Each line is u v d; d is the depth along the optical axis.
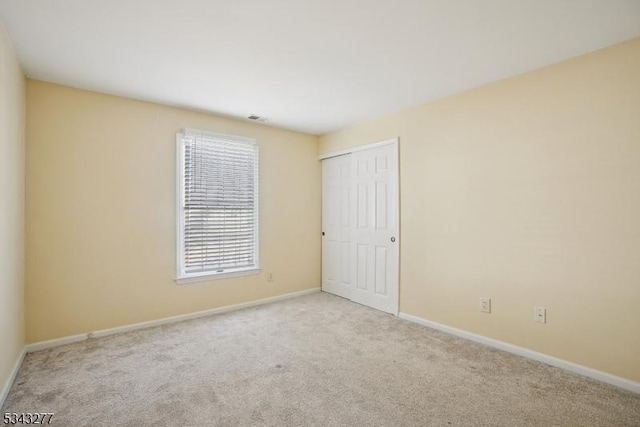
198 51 2.26
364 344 2.79
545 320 2.45
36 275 2.67
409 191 3.43
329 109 3.50
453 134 3.04
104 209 2.98
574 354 2.30
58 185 2.77
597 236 2.21
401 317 3.49
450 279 3.06
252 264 3.99
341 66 2.49
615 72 2.14
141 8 1.78
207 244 3.62
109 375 2.24
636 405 1.91
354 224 4.11
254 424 1.73
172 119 3.38
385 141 3.66
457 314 3.01
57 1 1.71
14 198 2.25
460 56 2.33
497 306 2.73
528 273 2.54
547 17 1.86
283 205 4.27
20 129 2.43
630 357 2.07
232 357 2.53
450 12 1.82
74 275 2.84
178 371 2.30
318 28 1.98
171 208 3.36
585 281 2.26
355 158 4.09
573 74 2.32
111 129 3.03
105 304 2.98
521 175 2.58
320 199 4.65
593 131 2.22
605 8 1.77
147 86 2.85
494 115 2.75
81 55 2.30
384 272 3.71
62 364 2.40
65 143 2.80
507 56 2.32
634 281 2.06
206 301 3.59
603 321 2.18
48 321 2.71
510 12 1.82
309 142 4.54
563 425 1.73
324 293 4.52
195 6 1.76
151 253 3.24
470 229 2.92
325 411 1.85
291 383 2.15
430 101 3.23
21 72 2.47
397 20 1.90
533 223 2.51
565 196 2.35
